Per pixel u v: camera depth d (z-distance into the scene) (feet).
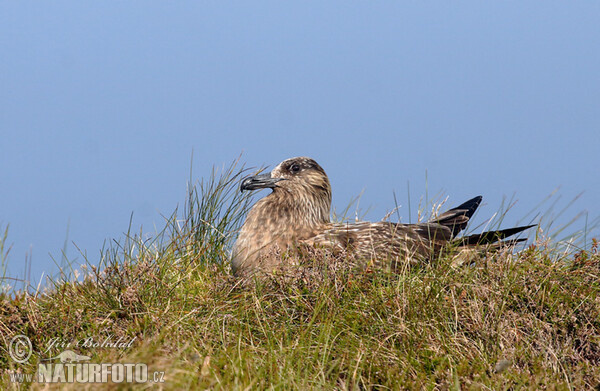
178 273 37.93
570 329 33.01
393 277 37.04
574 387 28.94
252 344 31.09
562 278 35.53
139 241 40.88
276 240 39.93
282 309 34.45
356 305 33.94
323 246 38.32
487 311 33.40
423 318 32.53
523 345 31.76
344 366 29.63
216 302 35.04
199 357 28.76
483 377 28.89
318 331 32.50
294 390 26.89
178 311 33.88
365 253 39.04
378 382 29.19
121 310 33.71
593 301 33.78
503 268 35.88
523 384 28.63
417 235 41.24
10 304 34.47
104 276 36.50
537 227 40.16
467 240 41.39
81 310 33.58
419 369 29.78
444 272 36.09
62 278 37.88
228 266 41.34
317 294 34.76
